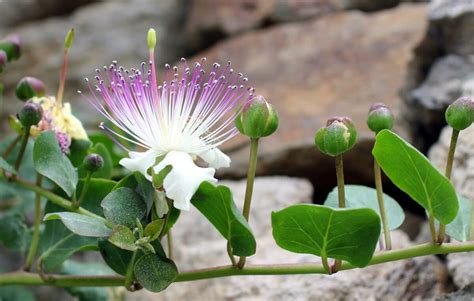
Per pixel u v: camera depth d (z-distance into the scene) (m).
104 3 1.17
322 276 0.64
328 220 0.50
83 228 0.51
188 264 0.70
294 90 0.86
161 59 1.12
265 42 0.96
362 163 0.75
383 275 0.64
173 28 1.13
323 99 0.83
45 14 1.21
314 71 0.87
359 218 0.49
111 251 0.54
